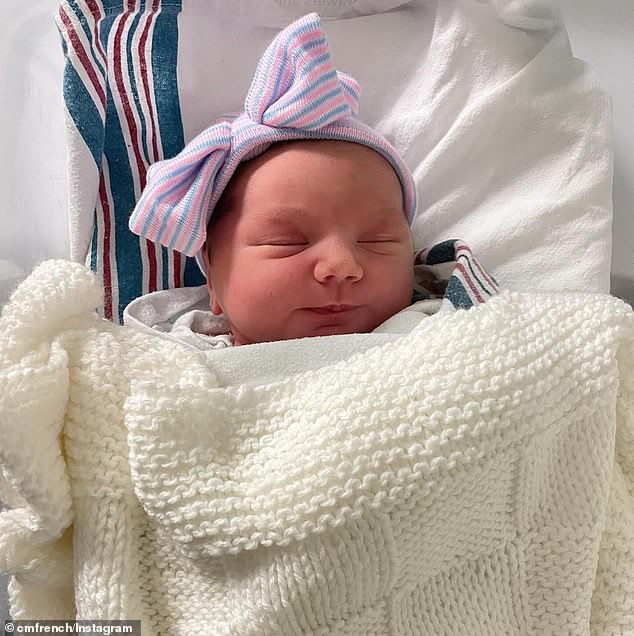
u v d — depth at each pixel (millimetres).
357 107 843
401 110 894
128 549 584
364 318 740
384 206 760
